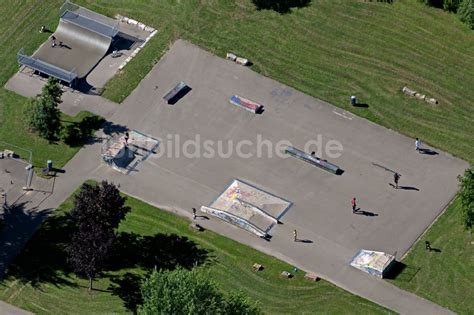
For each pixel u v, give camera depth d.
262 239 156.75
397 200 161.12
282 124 170.62
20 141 169.25
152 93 175.12
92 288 150.88
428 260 153.75
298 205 160.62
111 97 174.88
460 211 156.62
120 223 158.25
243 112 172.25
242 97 173.88
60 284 151.75
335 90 174.62
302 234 157.12
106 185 151.00
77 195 155.12
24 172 165.50
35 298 150.62
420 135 169.00
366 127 170.12
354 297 149.75
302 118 171.38
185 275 140.62
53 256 155.12
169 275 140.50
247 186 163.00
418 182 163.25
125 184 163.50
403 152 167.00
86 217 149.12
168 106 173.25
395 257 154.25
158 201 161.50
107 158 166.38
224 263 153.75
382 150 167.25
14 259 155.00
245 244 156.12
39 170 165.75
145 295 140.00
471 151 166.88
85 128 170.75
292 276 152.12
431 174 164.12
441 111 171.88
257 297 149.75
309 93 174.38
